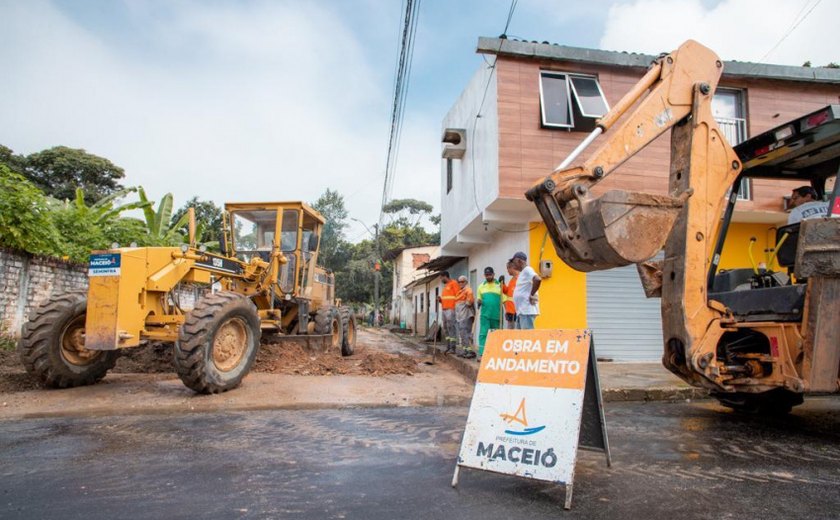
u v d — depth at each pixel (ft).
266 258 30.48
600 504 9.96
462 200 41.29
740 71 34.30
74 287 34.86
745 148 18.07
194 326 19.45
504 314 31.91
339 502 9.77
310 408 18.66
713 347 14.64
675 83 15.05
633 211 12.89
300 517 9.02
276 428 15.51
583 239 13.12
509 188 31.37
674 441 14.99
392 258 122.21
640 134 14.34
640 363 34.09
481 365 12.27
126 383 22.22
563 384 11.07
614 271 35.78
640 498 10.30
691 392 22.36
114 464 11.79
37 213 30.78
